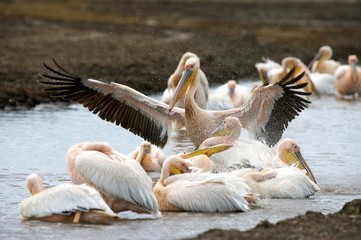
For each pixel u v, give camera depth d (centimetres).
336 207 1088
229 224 987
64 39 3588
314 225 909
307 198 1146
